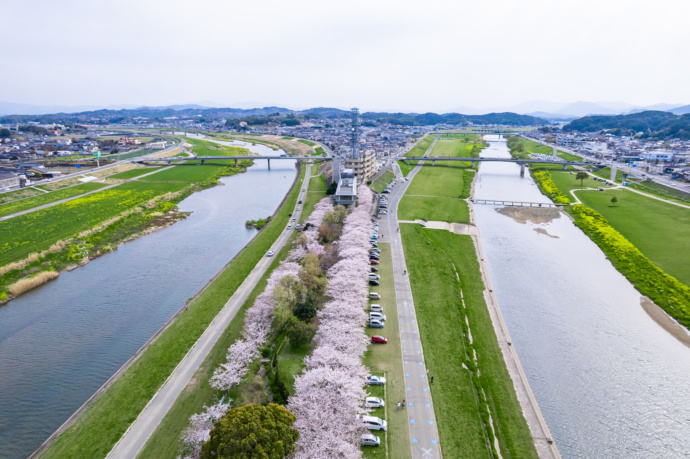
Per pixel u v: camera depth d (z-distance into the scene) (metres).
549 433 55.78
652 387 66.88
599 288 99.94
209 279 105.94
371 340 70.62
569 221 154.50
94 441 52.28
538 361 72.38
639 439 57.03
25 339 80.62
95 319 87.44
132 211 160.62
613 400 63.88
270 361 65.12
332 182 181.00
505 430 54.72
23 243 126.25
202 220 158.38
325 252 104.25
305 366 62.75
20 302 94.94
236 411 46.81
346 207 148.12
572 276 106.50
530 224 150.50
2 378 69.38
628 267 109.81
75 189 196.62
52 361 73.81
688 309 87.88
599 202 172.50
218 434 44.16
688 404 63.47
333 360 61.19
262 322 74.38
